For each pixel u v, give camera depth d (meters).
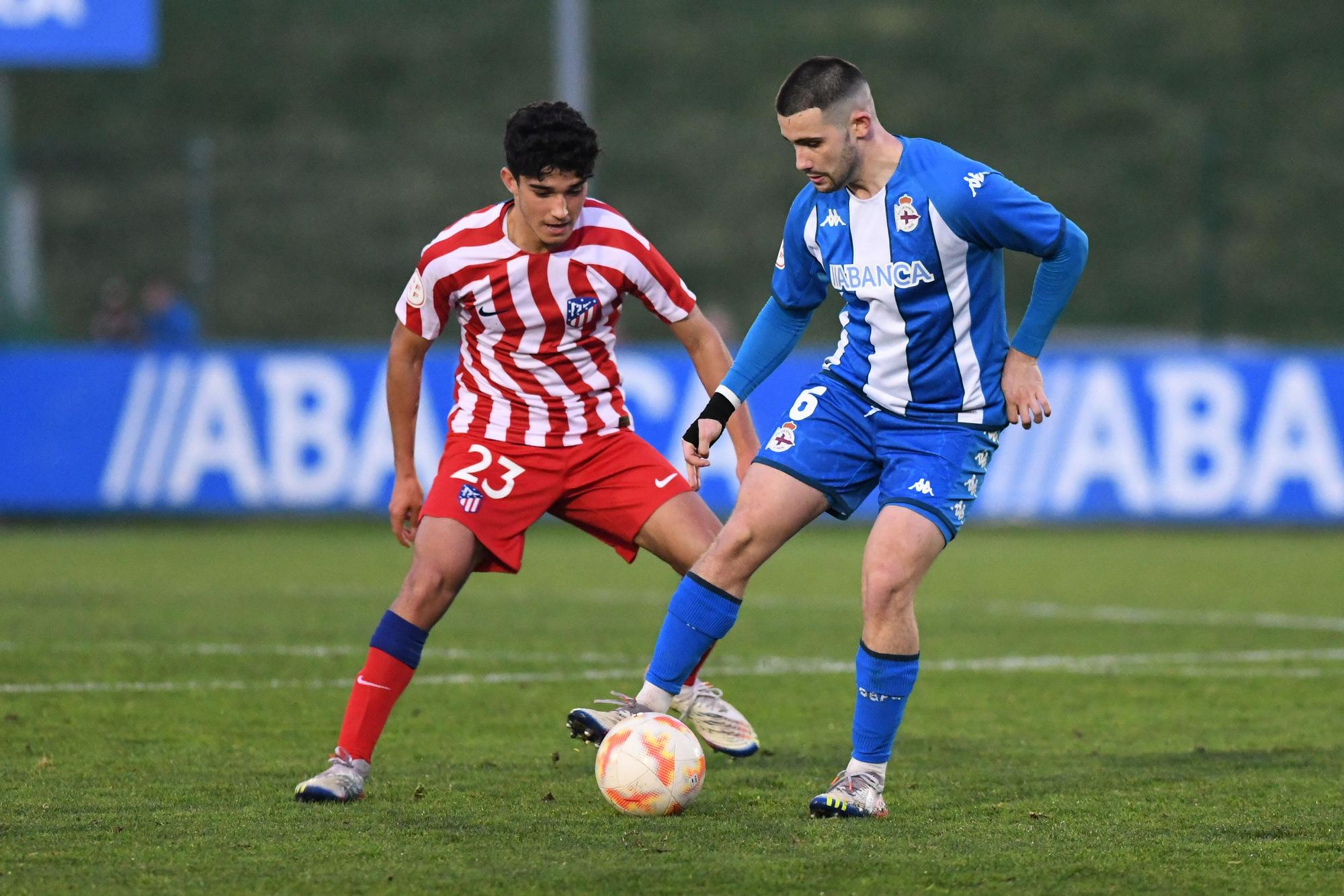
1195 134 116.69
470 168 112.19
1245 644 32.09
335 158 112.69
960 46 126.81
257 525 60.19
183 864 14.17
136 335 72.19
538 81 125.06
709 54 125.88
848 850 14.79
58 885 13.45
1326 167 113.81
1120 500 58.12
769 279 103.19
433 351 56.97
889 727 16.56
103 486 56.25
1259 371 58.75
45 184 111.19
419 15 131.88
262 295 100.38
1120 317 100.75
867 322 16.97
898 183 16.44
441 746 20.89
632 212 107.44
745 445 18.88
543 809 16.78
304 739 21.22
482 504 17.84
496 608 37.41
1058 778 18.78
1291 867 14.26
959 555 51.56
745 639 32.69
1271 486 58.59
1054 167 113.75
